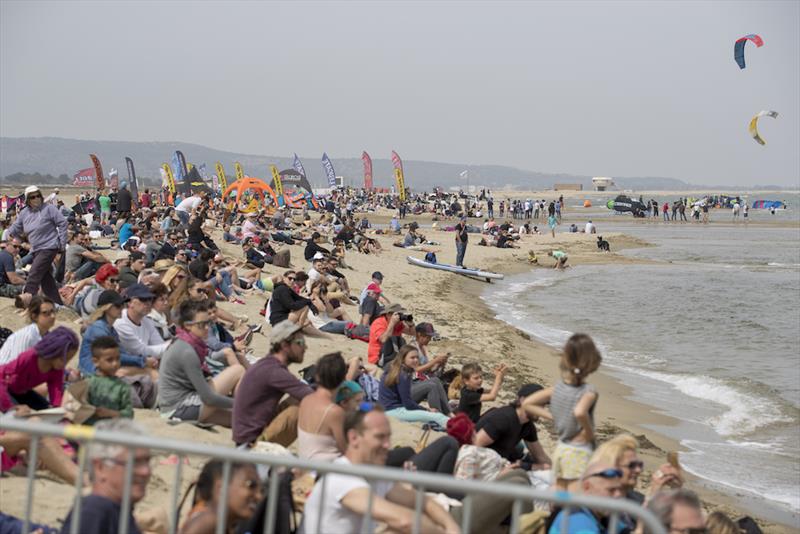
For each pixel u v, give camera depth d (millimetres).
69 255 17812
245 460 4480
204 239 25000
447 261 42625
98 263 18094
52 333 8008
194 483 5520
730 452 13570
